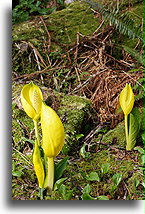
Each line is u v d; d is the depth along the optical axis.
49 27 2.62
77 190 1.65
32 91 1.65
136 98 2.08
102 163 1.79
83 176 1.69
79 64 2.42
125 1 2.76
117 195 1.64
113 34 2.54
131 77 2.21
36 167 1.55
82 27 2.62
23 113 1.98
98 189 1.66
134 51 2.21
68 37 2.56
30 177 1.71
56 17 2.72
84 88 2.25
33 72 2.39
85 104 2.04
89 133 1.99
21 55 2.40
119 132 1.94
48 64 2.43
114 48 2.51
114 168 1.75
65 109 2.02
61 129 1.45
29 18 2.81
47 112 1.43
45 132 1.45
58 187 1.58
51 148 1.47
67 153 1.83
